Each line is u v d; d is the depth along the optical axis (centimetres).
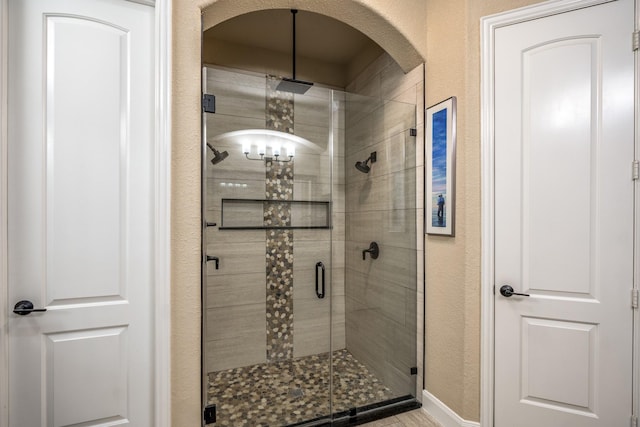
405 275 201
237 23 233
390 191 211
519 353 152
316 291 243
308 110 231
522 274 152
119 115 129
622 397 133
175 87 132
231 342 218
